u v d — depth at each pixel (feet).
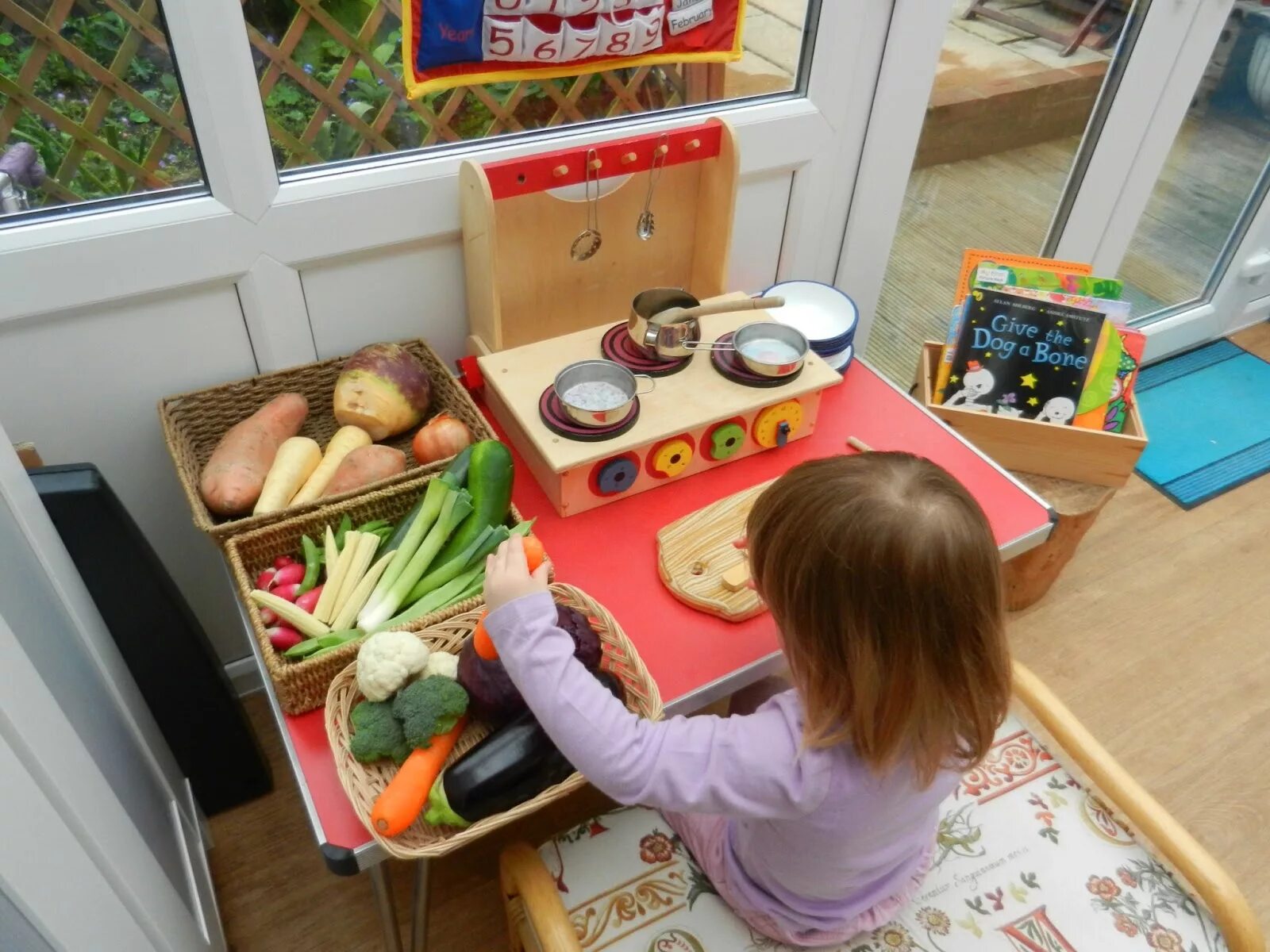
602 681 2.81
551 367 3.80
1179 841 3.00
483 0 3.55
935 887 3.12
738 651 3.14
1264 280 7.93
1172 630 5.72
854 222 5.15
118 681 3.40
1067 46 5.91
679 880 3.14
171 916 3.03
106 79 3.40
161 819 3.55
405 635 2.78
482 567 3.21
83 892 2.25
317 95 3.98
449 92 4.21
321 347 4.08
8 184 3.46
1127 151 6.02
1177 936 3.00
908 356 7.00
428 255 4.03
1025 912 3.06
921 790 2.49
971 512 2.25
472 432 3.68
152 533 4.25
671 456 3.67
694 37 4.09
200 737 4.17
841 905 2.92
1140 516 6.49
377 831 2.51
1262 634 5.72
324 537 3.31
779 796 2.43
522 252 3.93
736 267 5.02
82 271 3.33
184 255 3.48
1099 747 3.22
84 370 3.62
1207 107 6.48
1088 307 4.96
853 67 4.48
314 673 2.83
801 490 2.33
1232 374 7.81
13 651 2.13
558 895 2.85
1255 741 5.14
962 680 2.30
